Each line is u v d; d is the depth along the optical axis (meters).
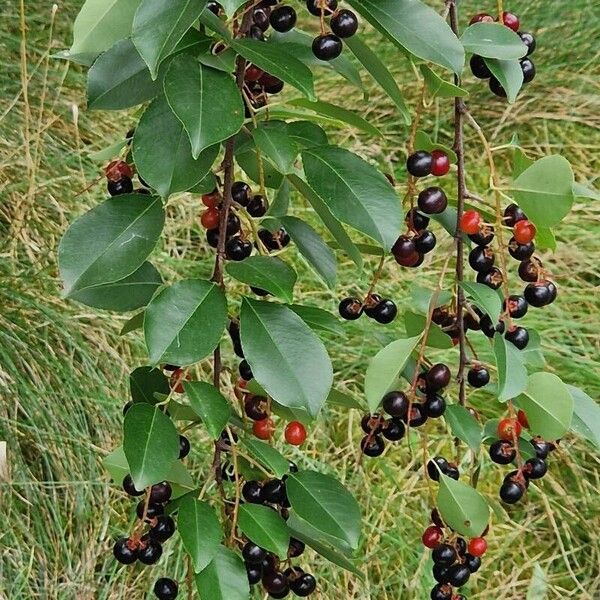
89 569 0.86
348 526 0.55
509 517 0.96
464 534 0.57
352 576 0.87
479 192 1.20
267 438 0.59
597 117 1.26
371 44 1.26
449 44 0.53
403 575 0.88
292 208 1.13
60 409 0.91
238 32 0.54
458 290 0.57
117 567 0.87
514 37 0.55
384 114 1.24
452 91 0.54
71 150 1.07
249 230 0.58
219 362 0.58
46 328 0.94
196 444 0.92
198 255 1.08
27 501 0.86
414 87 1.24
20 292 0.94
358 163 0.54
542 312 1.07
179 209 1.09
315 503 0.56
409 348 0.56
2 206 1.01
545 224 0.55
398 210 0.53
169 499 0.56
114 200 0.54
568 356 1.04
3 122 1.06
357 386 1.01
